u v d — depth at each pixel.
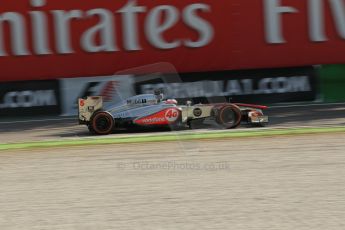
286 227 18.06
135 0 51.09
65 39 50.69
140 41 51.38
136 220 19.20
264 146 32.19
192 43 51.94
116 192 23.06
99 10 50.88
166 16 51.44
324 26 53.22
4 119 50.72
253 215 19.42
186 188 23.39
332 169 25.97
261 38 52.75
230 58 52.50
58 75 50.97
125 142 35.22
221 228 18.11
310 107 51.38
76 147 34.06
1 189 24.20
